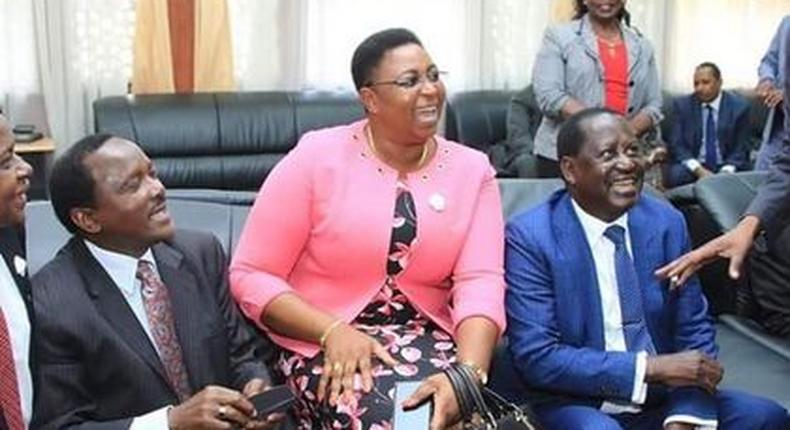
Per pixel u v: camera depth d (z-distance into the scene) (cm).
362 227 196
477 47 516
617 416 200
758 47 558
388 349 192
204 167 440
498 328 195
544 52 372
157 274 180
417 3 509
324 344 188
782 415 200
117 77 473
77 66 466
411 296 202
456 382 173
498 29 518
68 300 168
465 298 198
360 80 200
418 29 511
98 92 472
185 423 160
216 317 185
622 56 367
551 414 196
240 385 187
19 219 161
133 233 172
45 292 168
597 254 203
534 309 199
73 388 167
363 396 181
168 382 173
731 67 559
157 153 435
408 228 198
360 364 183
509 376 207
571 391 197
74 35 462
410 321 203
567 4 508
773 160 247
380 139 202
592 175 198
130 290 174
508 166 462
